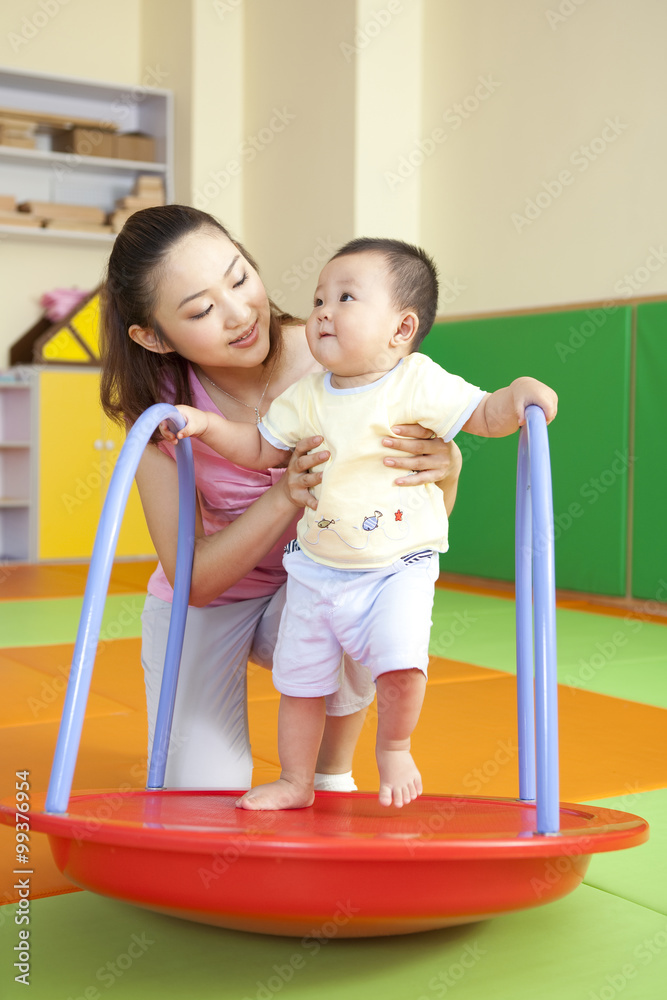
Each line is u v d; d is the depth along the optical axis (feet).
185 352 4.09
